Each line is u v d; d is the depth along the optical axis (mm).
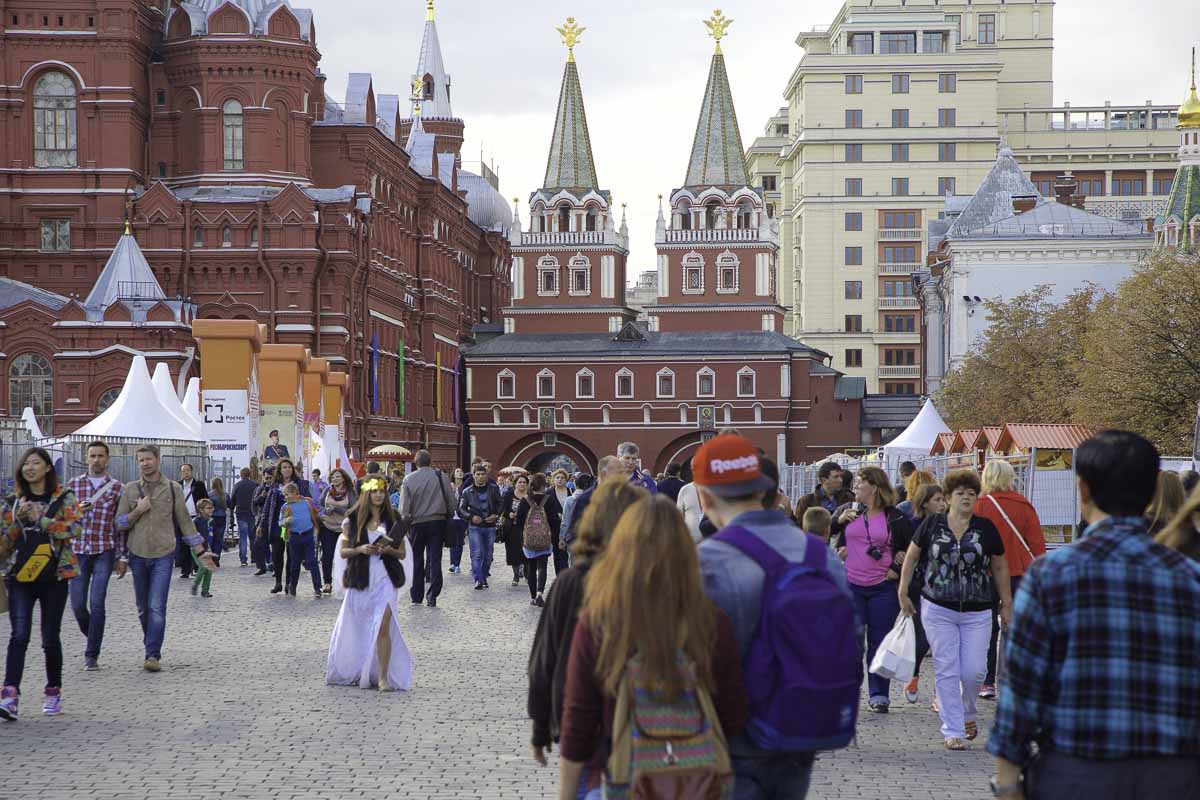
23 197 95000
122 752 15039
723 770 7402
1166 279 55188
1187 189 85188
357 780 13734
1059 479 32312
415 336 120250
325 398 77375
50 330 85875
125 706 17969
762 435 136500
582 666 7543
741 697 7555
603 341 139875
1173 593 6961
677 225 141375
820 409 137625
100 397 84875
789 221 191500
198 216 93812
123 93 94812
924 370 122875
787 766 7926
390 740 15773
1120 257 95312
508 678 20516
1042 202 108375
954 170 173750
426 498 31875
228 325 57281
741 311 139875
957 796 13258
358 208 98938
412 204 120250
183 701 18359
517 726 16672
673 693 7344
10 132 95062
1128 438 7266
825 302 175125
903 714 17984
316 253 93125
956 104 173625
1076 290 84688
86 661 21281
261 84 96375
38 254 94938
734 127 142875
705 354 136625
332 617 29047
